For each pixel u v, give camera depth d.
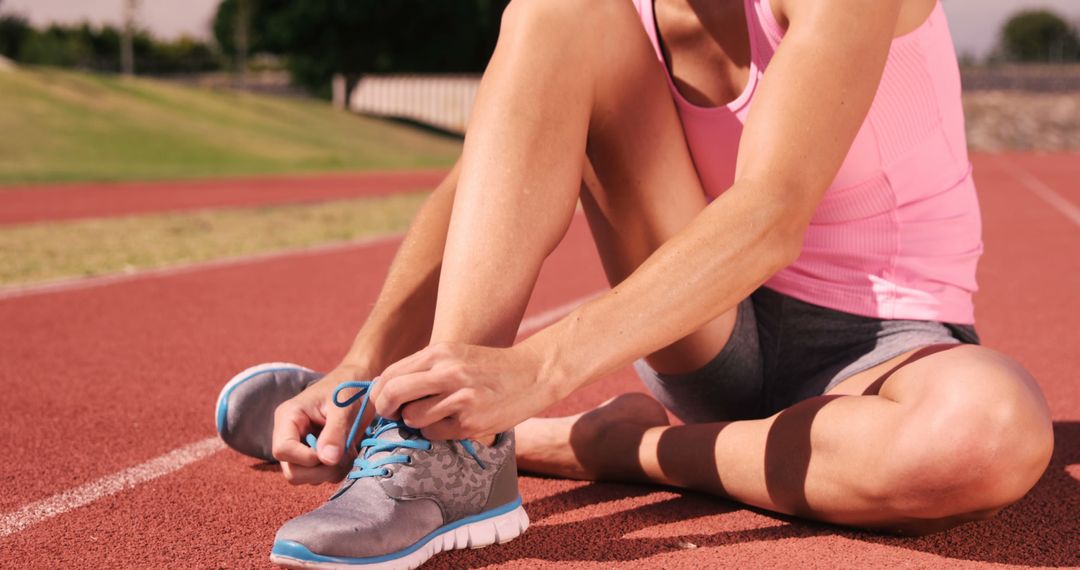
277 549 1.26
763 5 1.45
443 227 1.61
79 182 12.45
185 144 18.69
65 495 1.77
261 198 10.77
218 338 3.40
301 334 3.50
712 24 1.54
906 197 1.60
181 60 50.25
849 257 1.65
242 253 5.86
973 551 1.46
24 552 1.48
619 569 1.39
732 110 1.54
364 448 1.40
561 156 1.38
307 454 1.40
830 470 1.42
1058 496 1.72
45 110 18.39
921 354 1.48
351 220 8.15
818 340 1.68
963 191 1.68
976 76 40.16
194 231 7.01
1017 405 1.30
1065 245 6.58
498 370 1.20
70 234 6.60
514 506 1.48
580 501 1.73
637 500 1.72
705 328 1.62
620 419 1.82
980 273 5.28
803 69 1.28
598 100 1.45
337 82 34.25
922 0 1.51
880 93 1.52
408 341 1.58
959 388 1.31
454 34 37.03
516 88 1.38
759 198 1.25
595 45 1.42
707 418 1.87
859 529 1.54
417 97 31.97
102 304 4.06
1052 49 87.88
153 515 1.66
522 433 1.88
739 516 1.62
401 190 12.57
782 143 1.27
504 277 1.32
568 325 1.24
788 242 1.27
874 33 1.31
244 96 27.42
